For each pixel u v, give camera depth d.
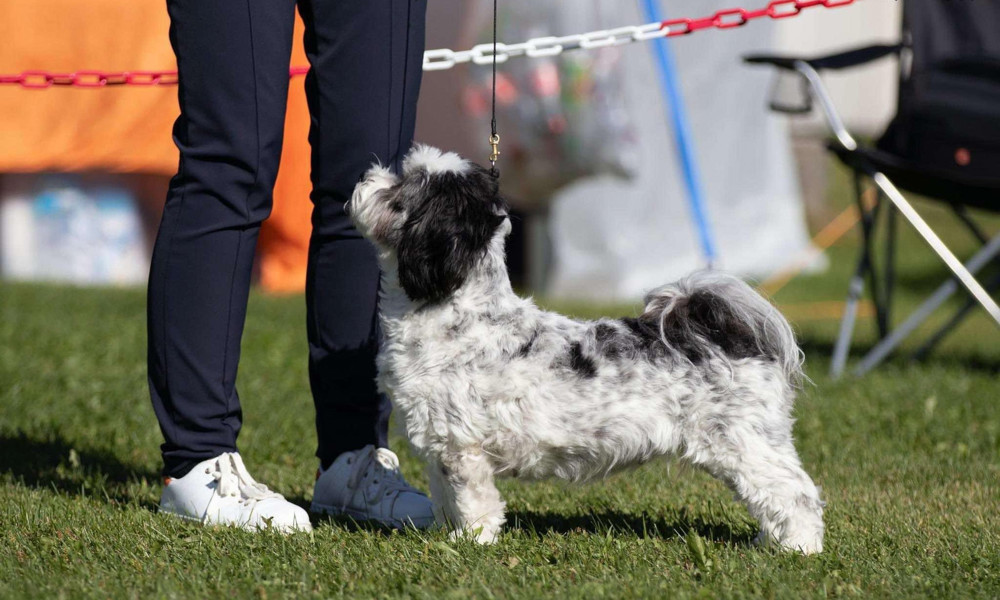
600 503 7.14
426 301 5.77
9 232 20.67
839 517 6.75
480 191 5.80
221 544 5.83
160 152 18.75
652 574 5.41
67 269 20.94
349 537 6.04
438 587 5.18
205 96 6.05
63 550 5.64
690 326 5.82
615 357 5.76
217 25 5.93
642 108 21.81
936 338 13.38
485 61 7.89
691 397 5.70
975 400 10.80
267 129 6.17
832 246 27.47
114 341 13.50
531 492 7.48
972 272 12.95
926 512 6.91
